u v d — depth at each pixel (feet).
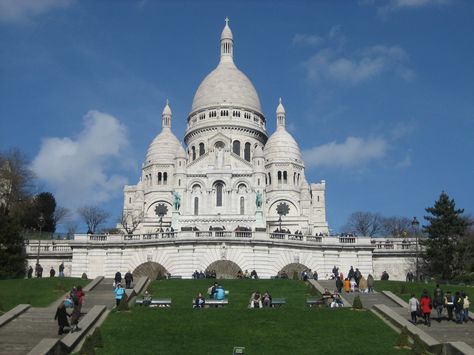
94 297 184.03
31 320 145.59
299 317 152.76
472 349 120.98
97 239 285.84
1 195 378.32
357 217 526.16
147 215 538.06
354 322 148.56
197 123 581.94
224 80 599.98
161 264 275.39
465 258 279.69
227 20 650.02
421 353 123.24
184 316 152.97
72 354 119.75
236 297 190.49
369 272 282.97
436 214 286.66
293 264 277.23
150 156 568.41
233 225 458.50
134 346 127.34
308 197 538.88
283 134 571.28
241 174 505.66
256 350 126.72
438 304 155.12
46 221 398.21
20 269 264.72
